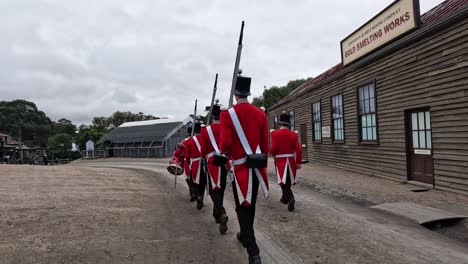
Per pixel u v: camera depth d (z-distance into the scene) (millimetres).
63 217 6055
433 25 8203
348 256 4430
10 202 6945
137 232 5453
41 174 12148
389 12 10094
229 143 4203
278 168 7051
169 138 40500
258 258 3939
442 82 8195
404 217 6301
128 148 42750
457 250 4691
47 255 4332
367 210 6992
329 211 6895
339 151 14383
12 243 4676
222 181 5844
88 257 4328
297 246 4824
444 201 7344
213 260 4363
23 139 71625
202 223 6125
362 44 11898
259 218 6352
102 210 6770
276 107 25531
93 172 14211
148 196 8844
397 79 10008
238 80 4328
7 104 75312
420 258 4355
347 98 13406
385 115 10719
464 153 7602
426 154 9016
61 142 61875
